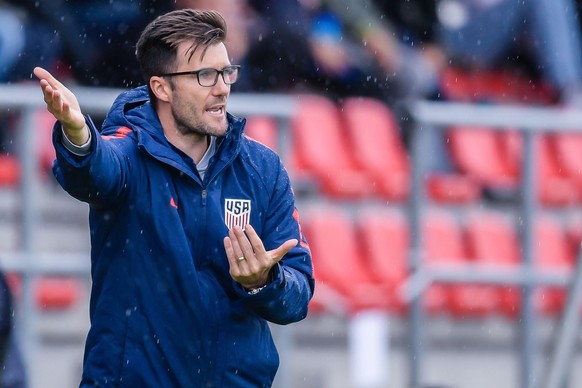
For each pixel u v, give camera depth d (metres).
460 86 34.56
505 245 29.16
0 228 26.25
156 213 15.28
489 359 28.31
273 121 23.86
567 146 31.52
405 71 32.09
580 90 35.84
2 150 26.94
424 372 25.66
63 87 14.28
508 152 30.91
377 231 28.20
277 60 29.98
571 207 31.03
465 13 34.69
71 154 14.46
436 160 30.12
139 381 15.48
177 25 15.28
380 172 29.33
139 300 15.42
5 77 28.30
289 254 15.94
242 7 29.28
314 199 28.67
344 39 31.34
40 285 25.59
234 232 14.84
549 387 25.12
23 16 28.36
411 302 25.55
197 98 15.28
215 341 15.59
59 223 26.81
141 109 15.60
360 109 30.44
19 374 20.38
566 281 26.22
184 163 15.32
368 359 26.80
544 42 35.31
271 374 16.25
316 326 26.92
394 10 33.62
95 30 28.52
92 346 15.67
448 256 28.59
